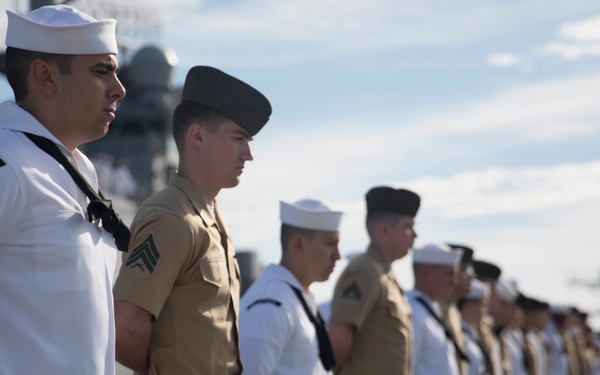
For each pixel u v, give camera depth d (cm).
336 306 675
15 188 288
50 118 317
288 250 585
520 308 1638
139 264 392
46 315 291
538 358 1689
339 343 668
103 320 306
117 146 2786
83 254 301
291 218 582
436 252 855
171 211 400
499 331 1292
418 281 867
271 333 533
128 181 2102
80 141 325
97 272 306
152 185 2786
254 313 539
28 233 291
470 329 1063
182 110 430
